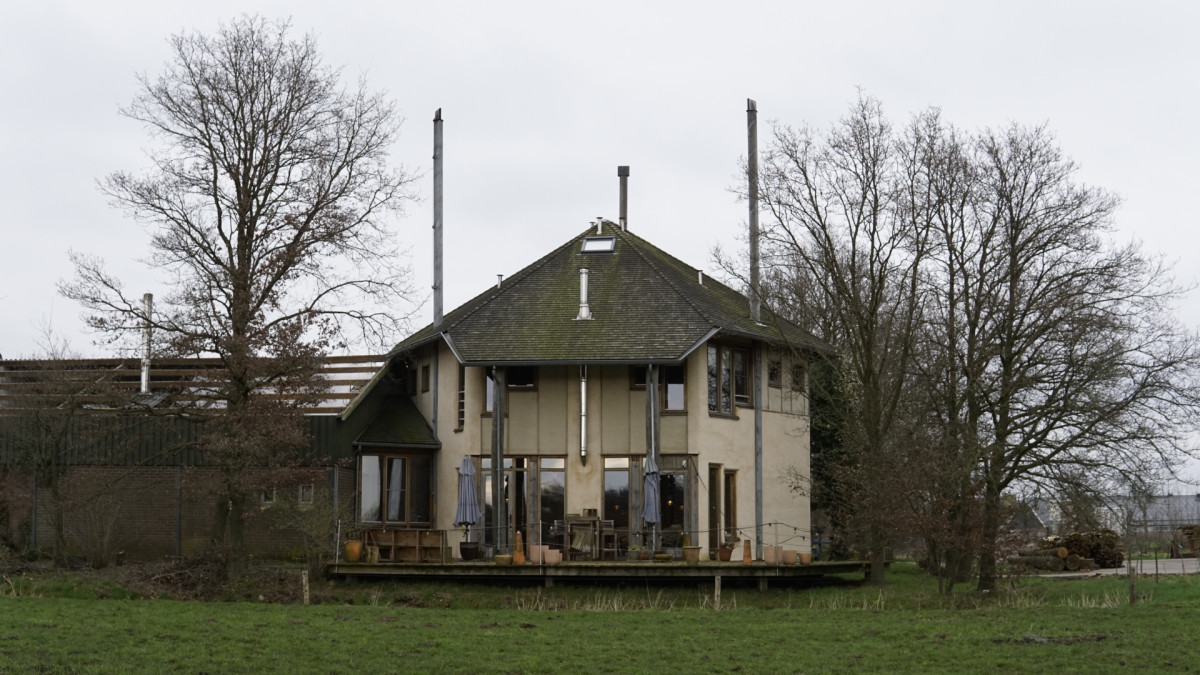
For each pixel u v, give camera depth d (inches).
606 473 1428.4
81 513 1353.3
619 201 1844.2
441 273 1615.4
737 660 823.7
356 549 1299.2
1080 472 1214.3
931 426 1284.4
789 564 1282.0
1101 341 1223.5
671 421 1425.9
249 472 1186.0
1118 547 1699.1
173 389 1428.4
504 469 1439.5
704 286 1641.2
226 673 762.2
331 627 925.8
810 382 1604.3
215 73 1272.1
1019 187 1305.4
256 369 1162.0
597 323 1449.3
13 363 1502.2
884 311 1614.2
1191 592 1166.3
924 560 1476.4
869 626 963.3
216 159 1275.8
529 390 1453.0
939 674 776.3
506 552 1418.6
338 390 1534.2
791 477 1546.5
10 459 1385.3
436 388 1546.5
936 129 1416.1
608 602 1163.3
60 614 940.6
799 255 1465.3
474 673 777.6
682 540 1393.9
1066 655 823.1
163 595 1117.7
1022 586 1267.2
